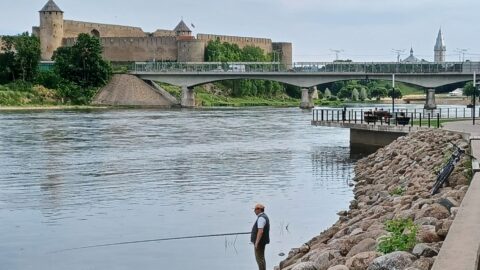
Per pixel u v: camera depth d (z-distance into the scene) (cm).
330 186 4106
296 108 19562
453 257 1263
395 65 18338
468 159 3122
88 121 11912
